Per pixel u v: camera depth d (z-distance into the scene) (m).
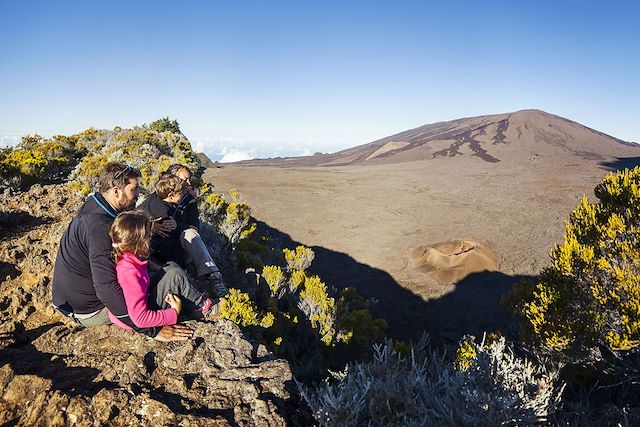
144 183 9.66
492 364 3.88
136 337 3.11
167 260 3.76
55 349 2.96
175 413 2.39
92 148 18.41
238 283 6.61
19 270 4.30
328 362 7.29
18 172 11.62
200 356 3.03
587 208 8.72
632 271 7.26
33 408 2.34
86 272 2.80
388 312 24.14
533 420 3.16
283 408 2.67
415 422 2.72
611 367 7.05
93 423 2.26
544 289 8.26
